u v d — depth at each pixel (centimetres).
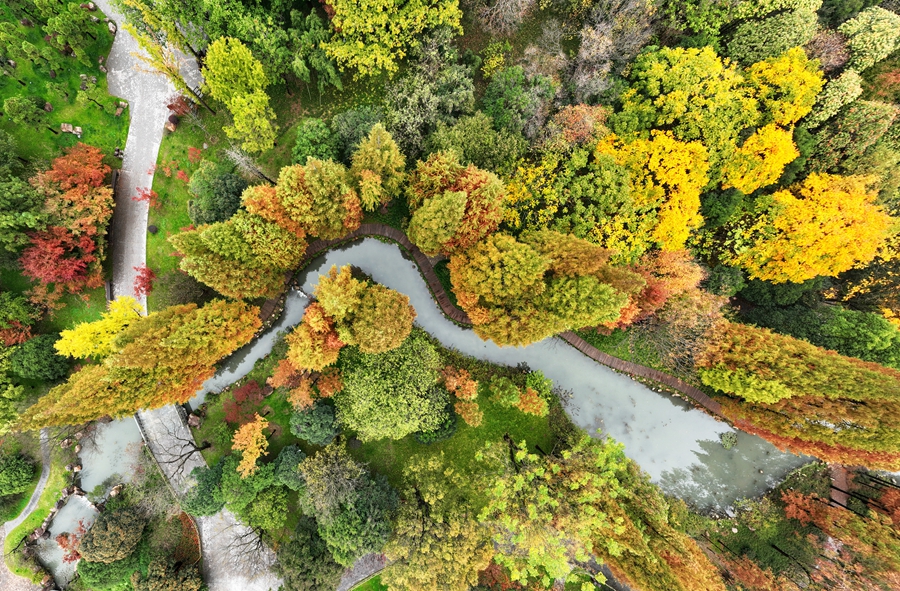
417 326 4244
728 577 3922
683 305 3503
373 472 4009
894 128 3481
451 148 3372
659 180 3516
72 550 3884
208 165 3678
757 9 3566
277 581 4003
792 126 3462
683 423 4316
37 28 3666
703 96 3431
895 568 3438
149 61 3341
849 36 3547
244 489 3544
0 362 3475
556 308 3259
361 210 3716
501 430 4125
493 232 3606
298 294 4178
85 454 3997
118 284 3891
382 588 4078
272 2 3619
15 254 3400
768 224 3550
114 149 3866
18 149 3562
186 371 3256
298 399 3522
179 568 3825
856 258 3453
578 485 3269
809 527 4031
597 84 3509
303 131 3553
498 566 4016
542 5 3894
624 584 4078
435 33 3622
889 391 3006
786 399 3419
